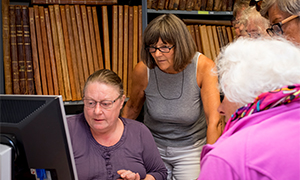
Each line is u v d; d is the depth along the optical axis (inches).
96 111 45.3
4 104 34.4
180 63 55.9
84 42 76.7
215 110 57.6
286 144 22.9
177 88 60.7
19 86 72.3
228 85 27.8
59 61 75.2
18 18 71.0
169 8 78.0
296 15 39.6
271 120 24.6
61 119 33.0
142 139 51.8
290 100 24.7
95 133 49.2
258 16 53.4
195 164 63.8
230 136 25.7
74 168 35.2
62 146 33.6
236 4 64.7
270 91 24.9
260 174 22.5
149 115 67.1
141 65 63.1
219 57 31.0
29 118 32.8
